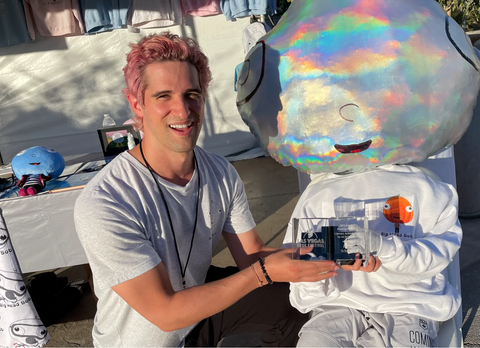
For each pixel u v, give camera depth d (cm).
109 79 509
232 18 455
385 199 137
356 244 116
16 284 195
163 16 446
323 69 125
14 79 494
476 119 275
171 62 108
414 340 121
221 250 298
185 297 110
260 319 141
